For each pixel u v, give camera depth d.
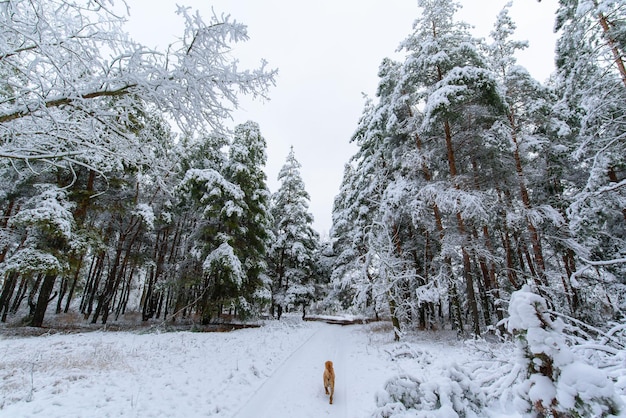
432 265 14.45
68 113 4.72
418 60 12.90
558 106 12.41
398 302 13.48
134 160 5.50
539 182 14.56
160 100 4.50
